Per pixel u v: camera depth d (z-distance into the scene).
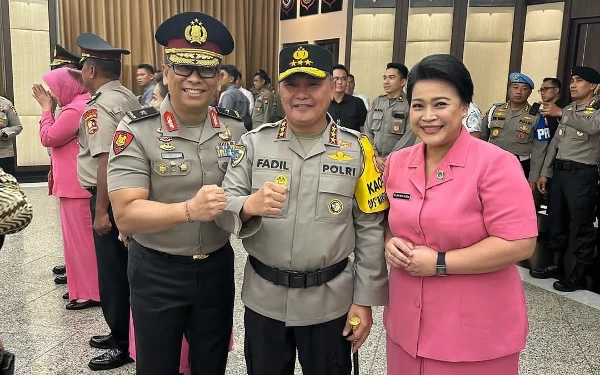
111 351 2.51
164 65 1.64
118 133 1.60
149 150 1.61
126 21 8.09
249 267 1.59
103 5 7.80
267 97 6.96
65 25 7.56
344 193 1.51
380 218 1.57
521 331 1.42
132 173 1.58
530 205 1.33
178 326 1.71
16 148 7.24
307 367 1.58
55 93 2.98
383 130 4.43
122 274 2.44
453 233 1.35
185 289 1.68
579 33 5.08
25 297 3.29
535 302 3.42
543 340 2.85
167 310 1.68
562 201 3.88
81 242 3.07
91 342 2.67
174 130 1.65
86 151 2.62
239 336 2.79
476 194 1.34
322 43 8.18
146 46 8.30
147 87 5.77
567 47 5.14
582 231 3.71
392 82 4.36
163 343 1.71
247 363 1.64
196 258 1.68
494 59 5.62
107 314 2.47
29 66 7.22
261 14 9.20
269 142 1.55
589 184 3.70
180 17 1.56
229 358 2.57
